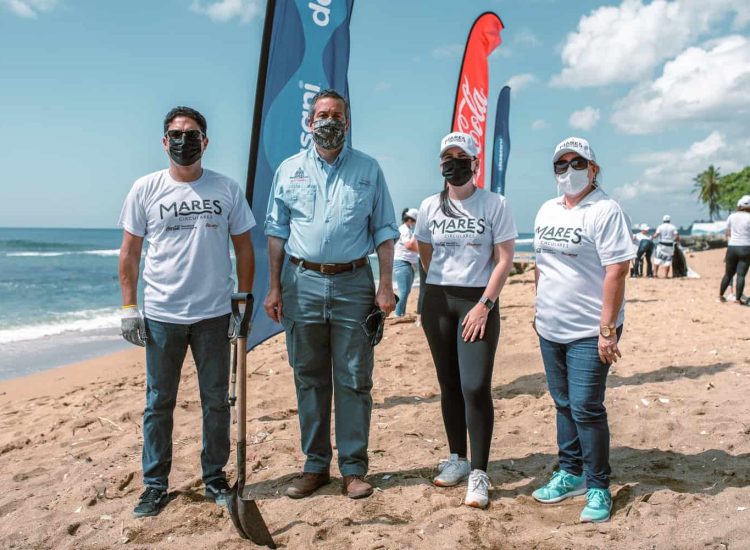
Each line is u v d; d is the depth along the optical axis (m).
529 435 4.50
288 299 3.51
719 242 41.56
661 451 4.02
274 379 6.46
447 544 2.87
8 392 7.09
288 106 4.86
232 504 2.94
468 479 3.37
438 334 3.50
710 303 11.17
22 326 12.95
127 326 3.28
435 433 4.61
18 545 3.07
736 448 3.97
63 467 4.16
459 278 3.43
